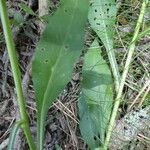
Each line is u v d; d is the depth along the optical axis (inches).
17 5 6.7
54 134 5.9
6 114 6.1
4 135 5.9
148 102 5.8
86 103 5.7
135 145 5.6
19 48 6.4
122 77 5.7
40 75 4.8
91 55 5.8
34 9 6.7
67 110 6.0
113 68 5.8
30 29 6.5
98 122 5.6
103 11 6.1
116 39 6.2
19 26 6.4
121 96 5.8
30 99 6.1
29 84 6.1
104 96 5.7
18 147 5.7
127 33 6.3
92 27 6.1
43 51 4.8
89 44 6.3
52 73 4.8
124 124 5.7
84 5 4.7
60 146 5.8
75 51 4.8
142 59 6.1
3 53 6.4
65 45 4.8
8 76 6.3
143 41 6.2
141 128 5.7
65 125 5.9
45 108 4.9
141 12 5.8
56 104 6.0
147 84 5.7
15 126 4.4
